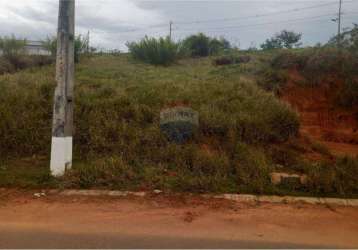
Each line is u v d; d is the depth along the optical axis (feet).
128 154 22.53
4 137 23.88
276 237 13.60
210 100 29.94
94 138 23.95
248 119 25.93
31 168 21.43
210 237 13.41
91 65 50.78
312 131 35.27
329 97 39.27
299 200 18.04
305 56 43.11
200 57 67.10
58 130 20.22
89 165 20.88
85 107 27.58
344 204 17.84
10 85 30.45
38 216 15.31
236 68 47.42
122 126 24.95
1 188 18.74
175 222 14.94
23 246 12.15
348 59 40.45
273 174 20.34
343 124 37.35
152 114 27.07
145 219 15.21
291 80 40.78
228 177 20.24
